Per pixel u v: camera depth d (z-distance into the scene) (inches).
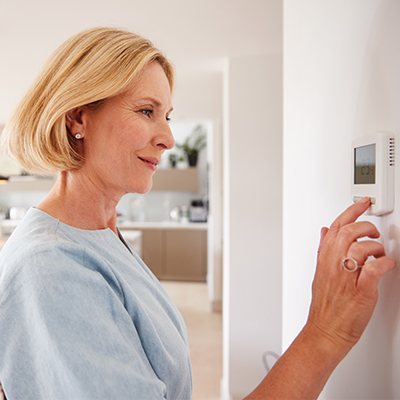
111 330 18.0
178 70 99.7
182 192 236.8
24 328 17.4
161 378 21.0
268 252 87.9
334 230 18.8
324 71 27.5
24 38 77.7
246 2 62.5
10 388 17.5
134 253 31.5
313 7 30.1
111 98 22.5
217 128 164.1
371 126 19.9
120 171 23.3
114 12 66.4
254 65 87.1
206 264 207.6
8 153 24.2
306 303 32.2
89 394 15.9
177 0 61.9
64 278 17.6
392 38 17.4
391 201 17.8
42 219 21.8
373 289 16.9
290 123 38.5
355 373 22.5
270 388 18.4
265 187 87.7
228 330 89.1
